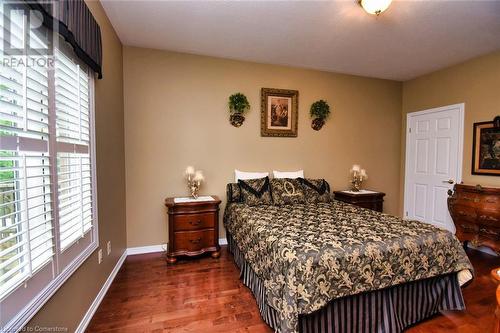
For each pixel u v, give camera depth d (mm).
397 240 1705
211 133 3295
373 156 4176
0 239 942
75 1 1447
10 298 975
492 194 2807
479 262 2850
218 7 2168
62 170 1466
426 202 3914
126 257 2939
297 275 1411
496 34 2607
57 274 1325
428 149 3885
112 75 2457
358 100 4035
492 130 3057
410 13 2229
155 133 3084
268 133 3527
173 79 3125
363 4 2008
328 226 2020
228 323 1753
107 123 2268
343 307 1553
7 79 992
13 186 1041
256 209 2730
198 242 2852
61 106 1442
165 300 2031
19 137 1054
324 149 3877
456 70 3482
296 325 1351
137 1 2074
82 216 1635
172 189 3172
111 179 2385
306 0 2064
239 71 3381
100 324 1729
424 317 1816
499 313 1122
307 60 3377
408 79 4188
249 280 2180
